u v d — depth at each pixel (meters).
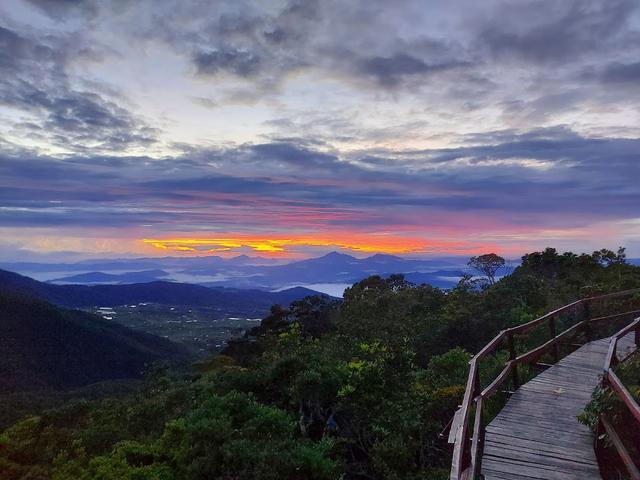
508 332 8.09
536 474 5.45
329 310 30.84
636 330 10.11
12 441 14.12
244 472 8.09
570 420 6.97
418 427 9.95
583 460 5.77
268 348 18.20
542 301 18.72
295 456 8.70
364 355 13.19
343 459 10.40
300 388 11.38
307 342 17.38
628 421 5.94
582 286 18.52
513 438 6.40
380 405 10.98
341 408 11.27
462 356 12.61
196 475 8.40
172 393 14.90
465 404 5.14
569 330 10.70
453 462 4.10
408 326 19.86
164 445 10.11
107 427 13.63
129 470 9.33
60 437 14.41
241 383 12.77
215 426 9.36
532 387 8.47
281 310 31.75
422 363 17.22
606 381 5.97
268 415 10.12
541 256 23.70
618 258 21.30
